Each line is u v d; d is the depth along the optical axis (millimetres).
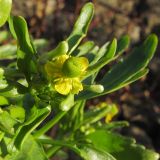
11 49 70
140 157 55
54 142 53
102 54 52
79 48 53
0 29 118
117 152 57
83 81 52
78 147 52
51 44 125
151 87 126
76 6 124
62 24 129
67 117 63
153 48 53
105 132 58
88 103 111
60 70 45
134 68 53
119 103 118
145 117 121
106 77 53
